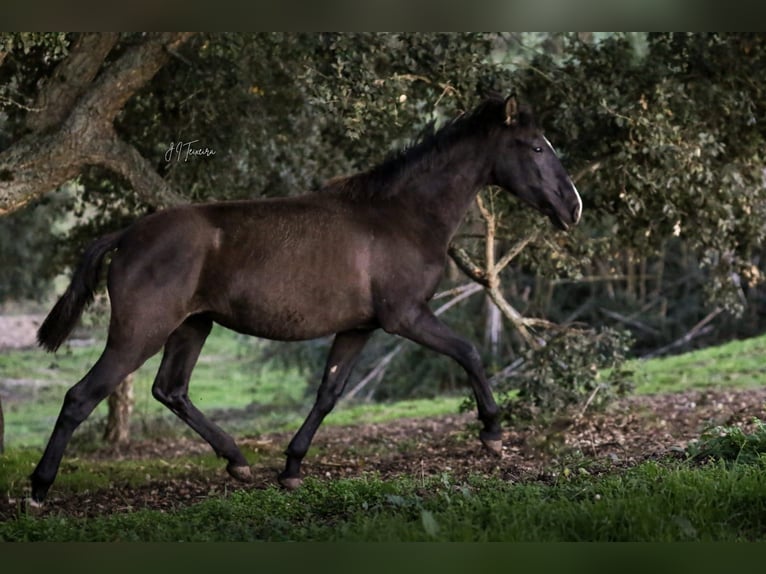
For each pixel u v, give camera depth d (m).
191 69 10.01
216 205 7.21
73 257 13.40
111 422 14.27
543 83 10.20
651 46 10.38
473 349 7.47
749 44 9.80
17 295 18.02
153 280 6.91
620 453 8.36
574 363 10.02
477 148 7.64
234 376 25.25
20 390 21.67
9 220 16.27
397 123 9.33
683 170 9.60
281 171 11.61
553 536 5.25
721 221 10.16
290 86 10.89
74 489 8.63
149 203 8.91
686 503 5.66
